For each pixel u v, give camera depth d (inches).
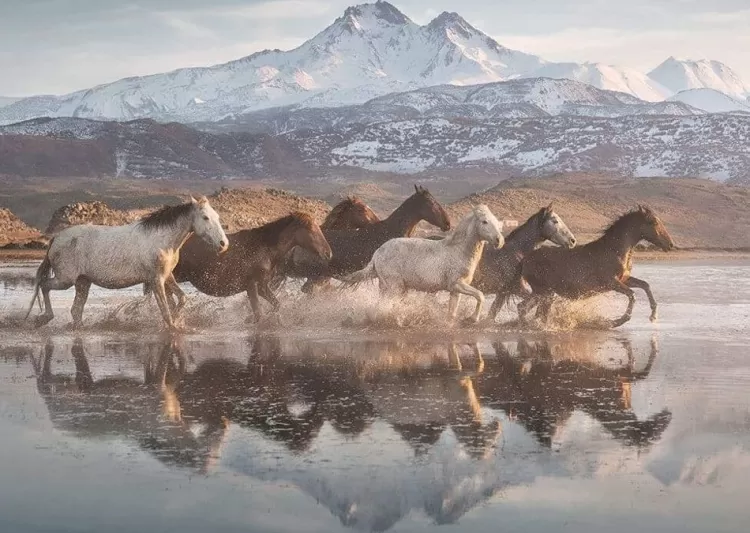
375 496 328.5
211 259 781.9
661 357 633.6
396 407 462.0
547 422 431.5
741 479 346.9
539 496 328.8
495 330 778.2
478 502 323.3
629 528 300.7
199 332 754.2
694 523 304.7
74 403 469.1
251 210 2925.7
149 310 831.7
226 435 405.4
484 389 510.6
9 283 1296.8
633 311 985.5
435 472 354.6
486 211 757.9
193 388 509.7
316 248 801.6
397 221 889.5
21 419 433.1
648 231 798.5
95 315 868.6
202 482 342.3
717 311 984.3
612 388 514.6
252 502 322.0
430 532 297.0
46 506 317.4
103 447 385.7
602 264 794.2
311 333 754.2
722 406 466.9
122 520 305.6
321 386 516.7
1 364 589.6
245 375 551.2
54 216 2628.0
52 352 642.8
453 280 767.7
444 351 656.4
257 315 798.5
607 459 371.6
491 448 387.2
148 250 730.8
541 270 791.1
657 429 418.9
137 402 471.8
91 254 733.3
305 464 363.9
